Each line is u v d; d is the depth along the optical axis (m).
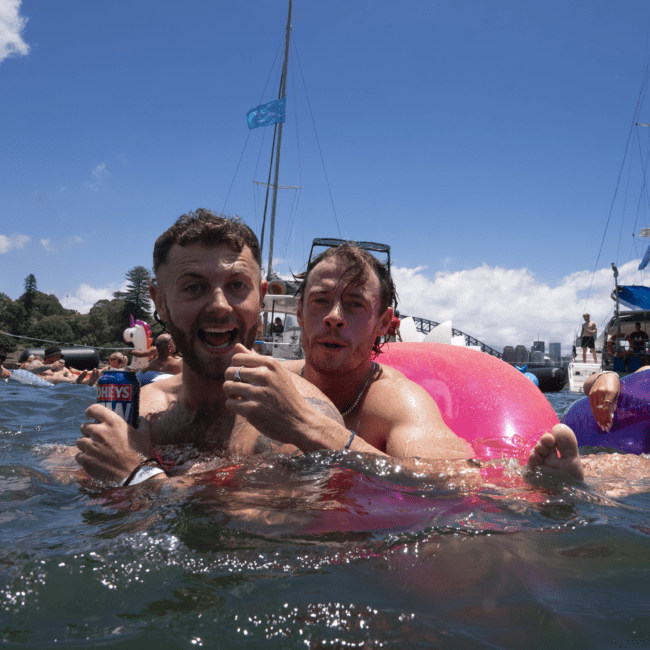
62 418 1.67
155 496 0.64
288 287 6.70
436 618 0.40
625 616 0.41
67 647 0.36
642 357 5.29
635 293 6.46
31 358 4.90
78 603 0.41
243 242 0.84
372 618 0.40
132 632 0.37
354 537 0.53
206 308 0.80
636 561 0.50
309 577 0.46
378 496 0.65
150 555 0.48
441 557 0.50
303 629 0.38
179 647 0.36
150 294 0.92
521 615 0.41
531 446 1.00
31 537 0.52
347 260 0.99
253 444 0.80
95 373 3.57
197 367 0.83
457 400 1.20
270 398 0.73
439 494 0.68
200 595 0.42
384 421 0.99
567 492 0.70
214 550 0.50
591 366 6.36
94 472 0.71
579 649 0.36
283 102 9.30
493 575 0.47
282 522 0.56
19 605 0.40
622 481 0.88
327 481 0.69
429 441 0.89
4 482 0.74
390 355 1.39
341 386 1.04
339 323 0.98
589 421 1.33
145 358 3.54
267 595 0.43
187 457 0.81
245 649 0.36
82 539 0.52
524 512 0.62
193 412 0.88
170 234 0.84
